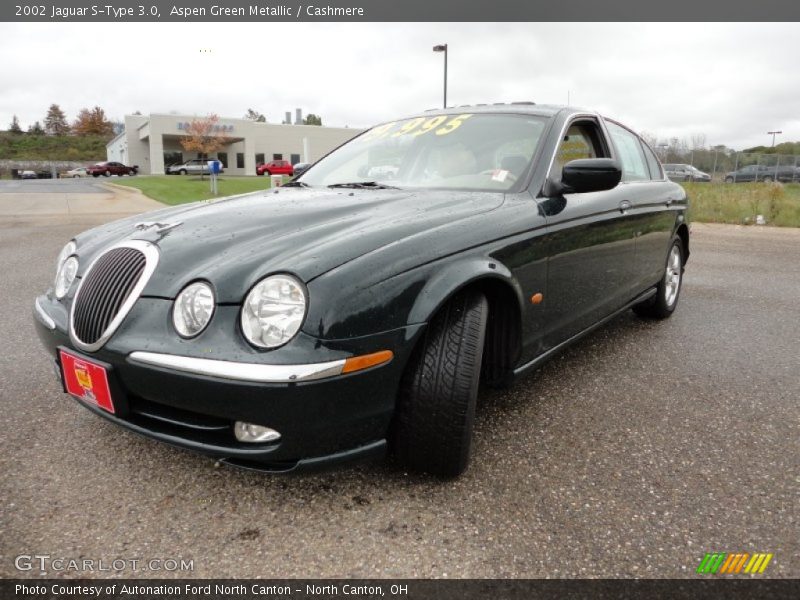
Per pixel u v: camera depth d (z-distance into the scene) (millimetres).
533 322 2498
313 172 3385
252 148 54375
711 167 28891
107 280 2037
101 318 1976
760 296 5406
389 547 1795
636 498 2053
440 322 2033
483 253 2162
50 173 61906
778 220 12516
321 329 1731
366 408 1856
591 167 2467
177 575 1677
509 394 2980
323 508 1988
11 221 12594
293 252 1908
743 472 2234
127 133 55438
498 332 2447
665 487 2123
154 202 19828
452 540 1824
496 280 2211
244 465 1885
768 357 3594
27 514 1939
